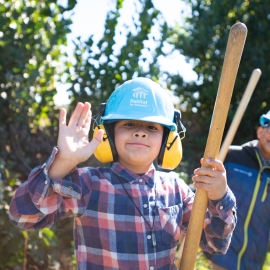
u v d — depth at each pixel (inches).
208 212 87.5
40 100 192.9
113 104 87.1
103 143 87.2
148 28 182.5
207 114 335.6
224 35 327.9
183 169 305.9
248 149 150.9
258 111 332.5
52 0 185.2
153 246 84.2
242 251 143.9
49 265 161.3
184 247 82.7
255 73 146.2
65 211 81.0
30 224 77.2
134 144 84.5
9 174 164.4
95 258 83.4
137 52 181.6
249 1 327.3
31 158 197.2
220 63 325.7
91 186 84.8
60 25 185.8
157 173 92.7
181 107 346.0
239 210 145.5
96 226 83.6
